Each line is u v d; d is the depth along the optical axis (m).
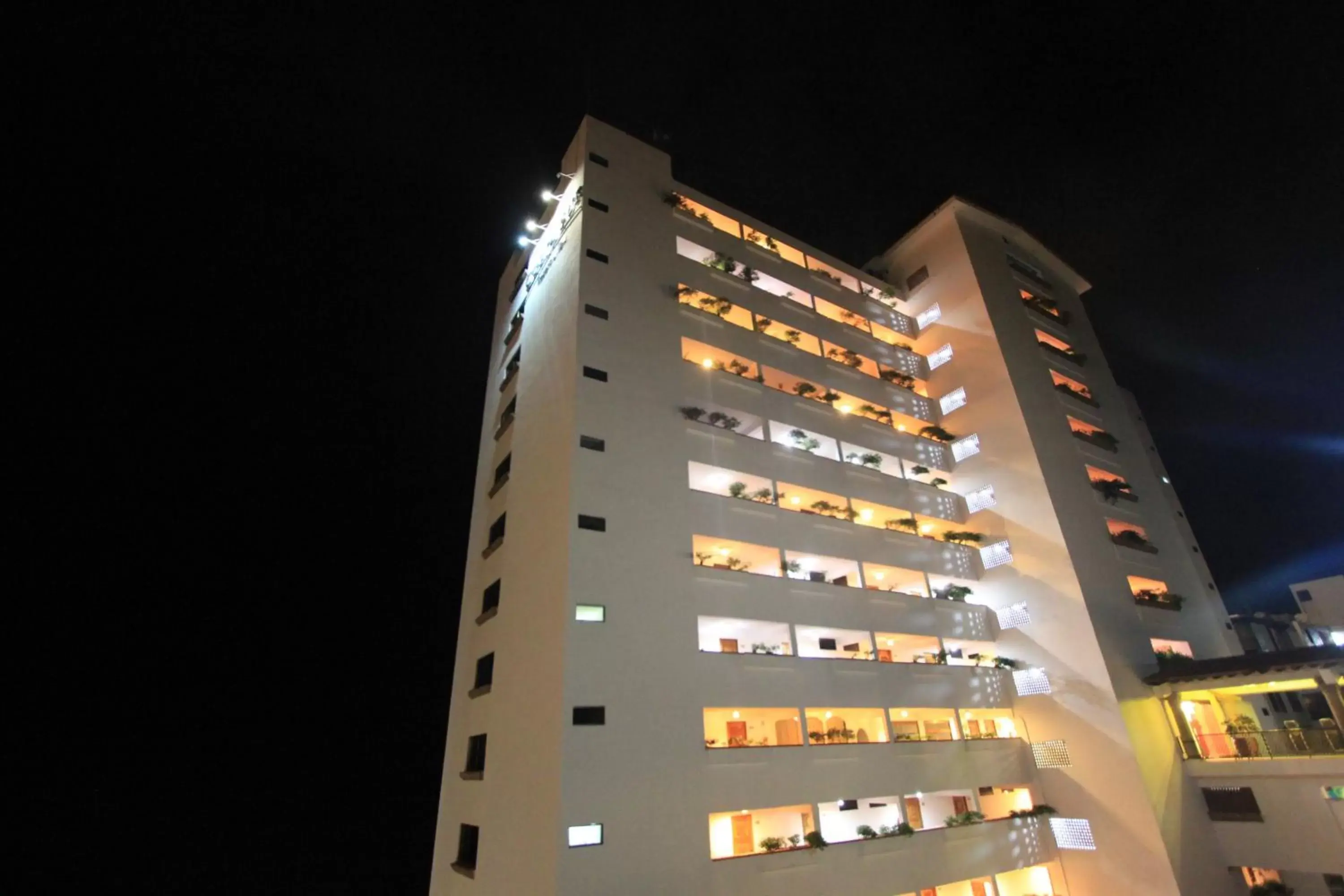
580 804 15.55
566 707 16.41
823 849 18.52
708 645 23.08
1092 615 25.20
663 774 16.92
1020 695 26.06
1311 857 20.58
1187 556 32.16
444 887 20.36
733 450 23.73
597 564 18.61
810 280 32.09
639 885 15.45
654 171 28.91
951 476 31.50
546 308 25.92
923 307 36.06
